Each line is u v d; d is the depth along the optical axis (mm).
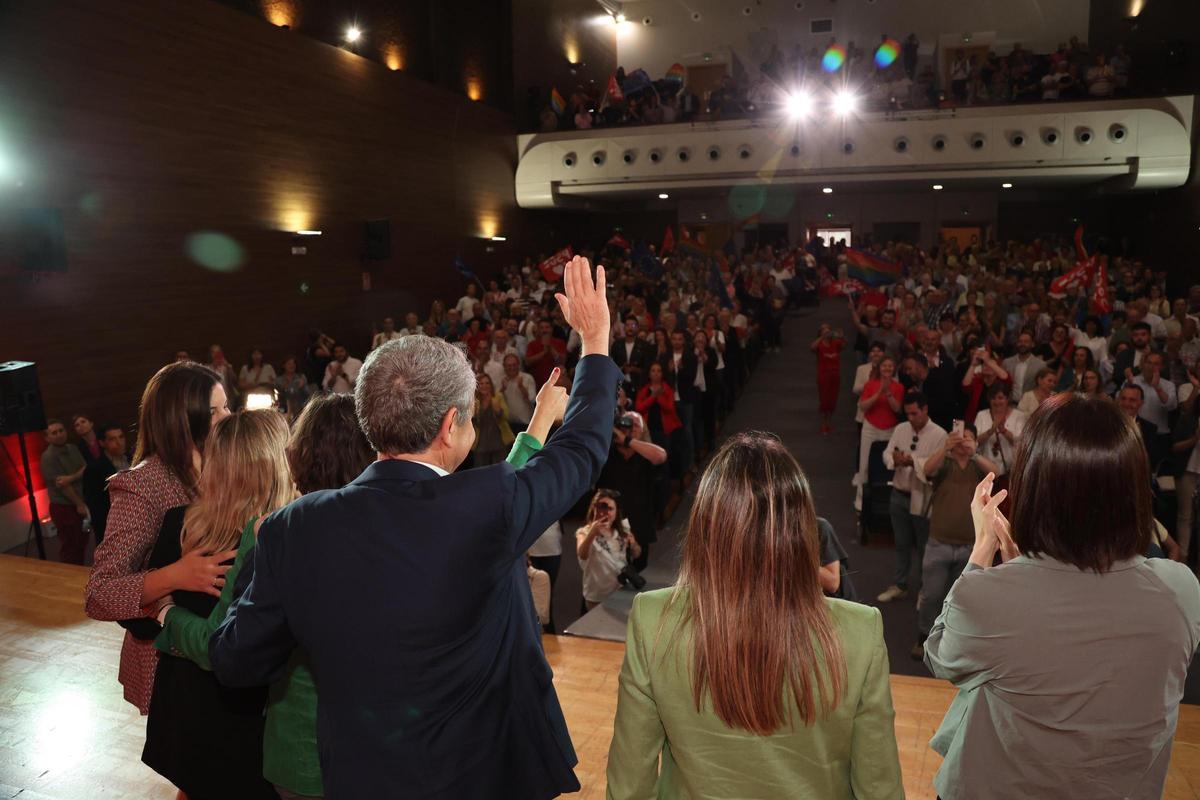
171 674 1882
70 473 7324
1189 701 4754
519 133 19422
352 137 13922
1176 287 16266
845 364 14703
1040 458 1358
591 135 18750
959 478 5211
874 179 17297
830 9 22719
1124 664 1306
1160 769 1374
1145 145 15758
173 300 10531
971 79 17781
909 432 6277
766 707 1258
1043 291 12609
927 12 22109
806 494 1313
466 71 17891
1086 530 1315
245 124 11641
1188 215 15781
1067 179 17078
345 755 1313
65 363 9102
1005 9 21656
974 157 16578
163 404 2096
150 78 10102
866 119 16984
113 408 9680
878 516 7926
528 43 19797
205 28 10906
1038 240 18188
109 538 2000
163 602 1843
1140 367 7074
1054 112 16141
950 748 1542
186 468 2107
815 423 11742
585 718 3068
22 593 4297
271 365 12023
